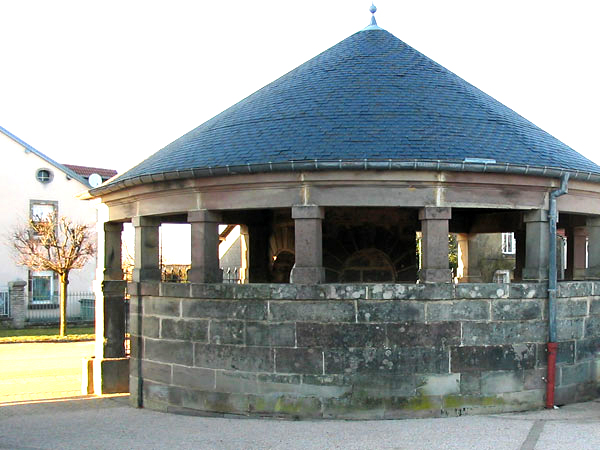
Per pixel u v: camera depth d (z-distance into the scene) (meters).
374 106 12.17
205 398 11.86
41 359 23.58
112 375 15.48
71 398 15.08
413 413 10.90
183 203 12.28
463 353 11.05
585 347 12.20
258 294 11.28
